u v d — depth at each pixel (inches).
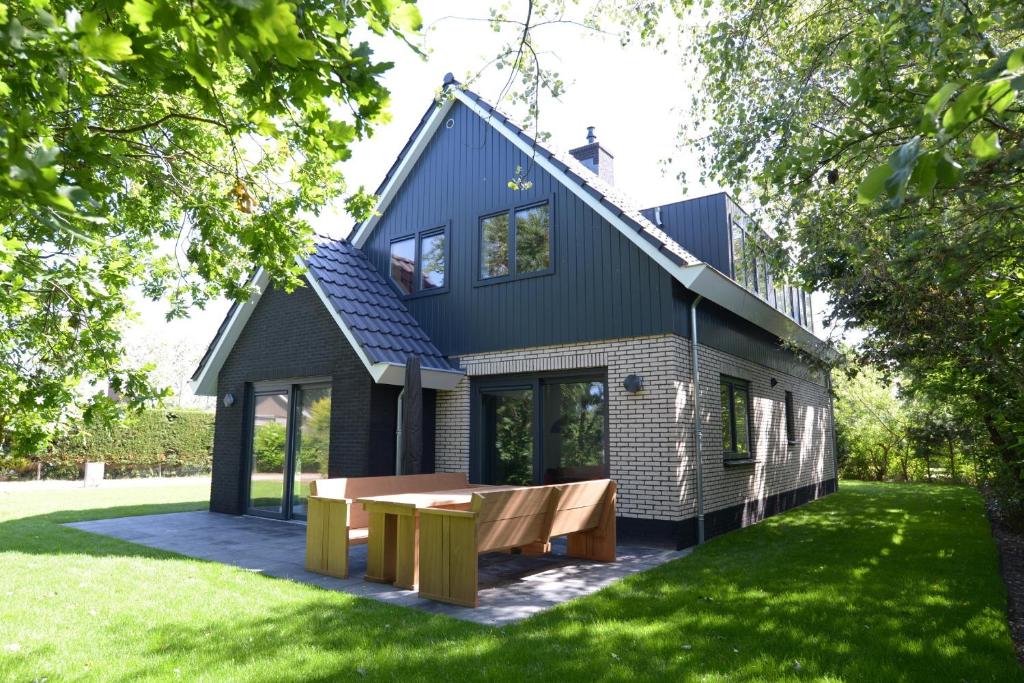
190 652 181.0
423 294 483.2
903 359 406.3
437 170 496.7
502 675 165.3
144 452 1024.9
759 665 174.4
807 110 306.8
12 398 169.3
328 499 291.4
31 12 79.9
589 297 399.9
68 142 129.4
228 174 241.8
